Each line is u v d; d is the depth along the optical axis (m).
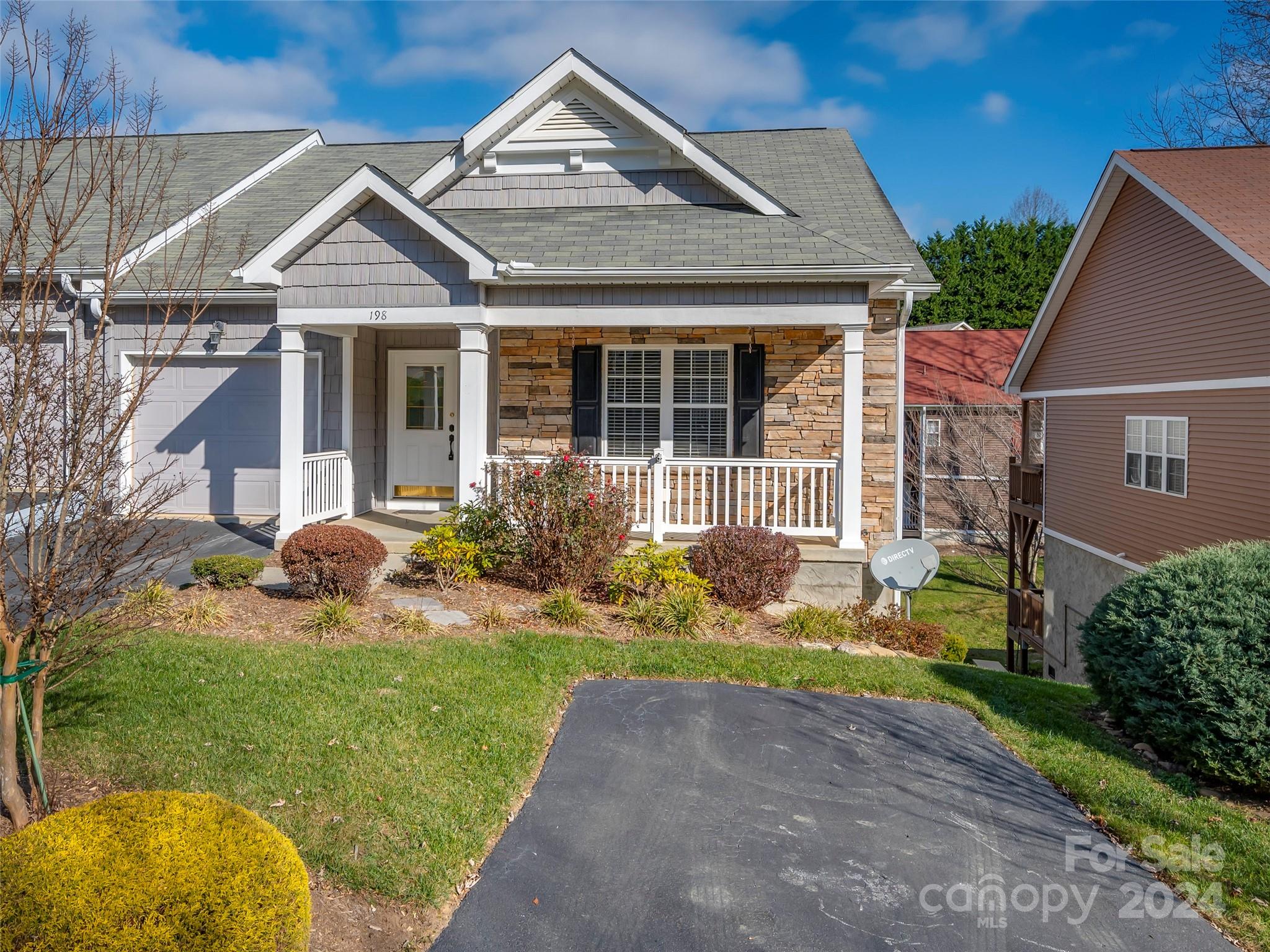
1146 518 11.77
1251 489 9.33
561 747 5.02
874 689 6.21
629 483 10.73
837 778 4.77
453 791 4.27
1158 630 5.34
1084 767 5.04
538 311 9.13
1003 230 33.66
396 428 11.77
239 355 11.20
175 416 11.45
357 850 3.71
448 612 7.38
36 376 3.76
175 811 2.82
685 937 3.31
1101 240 13.21
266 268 8.92
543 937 3.29
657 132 10.44
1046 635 15.30
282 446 9.15
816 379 10.54
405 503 11.72
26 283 3.66
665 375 10.76
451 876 3.62
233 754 4.47
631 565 8.03
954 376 21.00
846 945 3.30
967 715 5.85
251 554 9.06
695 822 4.20
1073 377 14.24
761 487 10.29
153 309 11.13
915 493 20.38
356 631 6.79
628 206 10.86
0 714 3.60
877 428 10.56
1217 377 10.01
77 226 11.23
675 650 6.70
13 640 3.58
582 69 10.54
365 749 4.61
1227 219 9.68
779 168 12.64
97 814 2.78
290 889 2.62
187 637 6.41
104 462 3.86
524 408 10.89
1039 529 16.83
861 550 8.84
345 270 9.03
